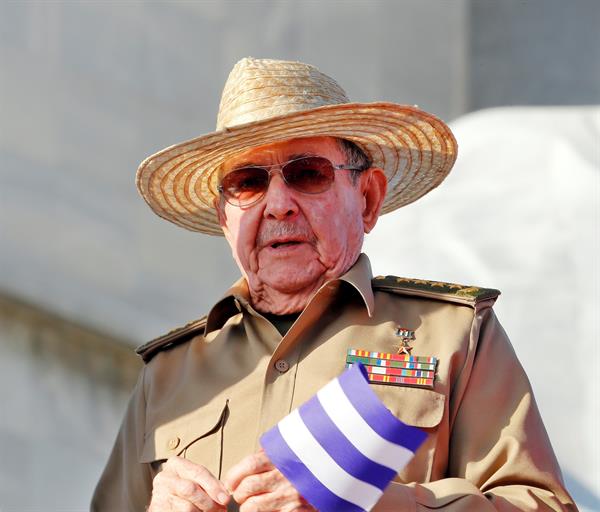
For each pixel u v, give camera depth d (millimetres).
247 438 7848
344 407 6391
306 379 7840
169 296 16094
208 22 16828
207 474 7082
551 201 14086
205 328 8695
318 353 7930
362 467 6320
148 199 9188
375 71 18938
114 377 15562
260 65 8461
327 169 8172
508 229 13859
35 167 15641
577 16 20406
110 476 8812
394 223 14383
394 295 8297
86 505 15078
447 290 8195
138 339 15781
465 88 20266
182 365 8641
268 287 8320
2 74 15547
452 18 20125
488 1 20531
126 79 16172
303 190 8133
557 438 11680
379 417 6301
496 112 16531
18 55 15617
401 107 8070
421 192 9227
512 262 13391
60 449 15109
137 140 16203
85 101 15930
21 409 15055
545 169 14734
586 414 11797
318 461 6402
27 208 15539
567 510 7297
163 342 8859
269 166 8164
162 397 8516
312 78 8438
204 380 8344
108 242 15852
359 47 18766
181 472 7141
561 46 20391
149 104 16312
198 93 16688
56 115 15773
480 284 13211
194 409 8180
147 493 8383
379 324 8031
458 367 7730
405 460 6293
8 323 15227
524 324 12695
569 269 13133
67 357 15383
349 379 6438
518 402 7656
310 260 8172
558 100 20359
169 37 16500
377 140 8508
